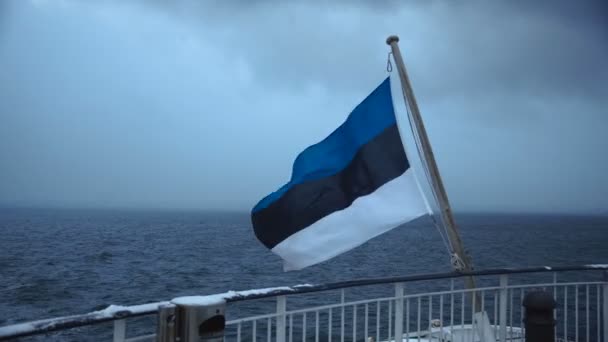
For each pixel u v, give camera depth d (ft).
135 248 265.75
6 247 258.16
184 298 11.21
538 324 16.76
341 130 20.75
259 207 19.67
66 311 101.91
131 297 117.80
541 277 78.89
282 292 14.42
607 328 21.47
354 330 17.01
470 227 642.22
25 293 122.42
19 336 9.25
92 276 152.15
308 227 19.16
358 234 18.99
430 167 19.52
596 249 254.47
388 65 20.51
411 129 20.02
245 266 179.42
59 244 288.92
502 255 204.33
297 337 56.29
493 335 19.26
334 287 15.71
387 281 16.99
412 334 24.22
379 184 19.49
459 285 65.77
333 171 19.88
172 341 10.84
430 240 344.08
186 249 262.47
